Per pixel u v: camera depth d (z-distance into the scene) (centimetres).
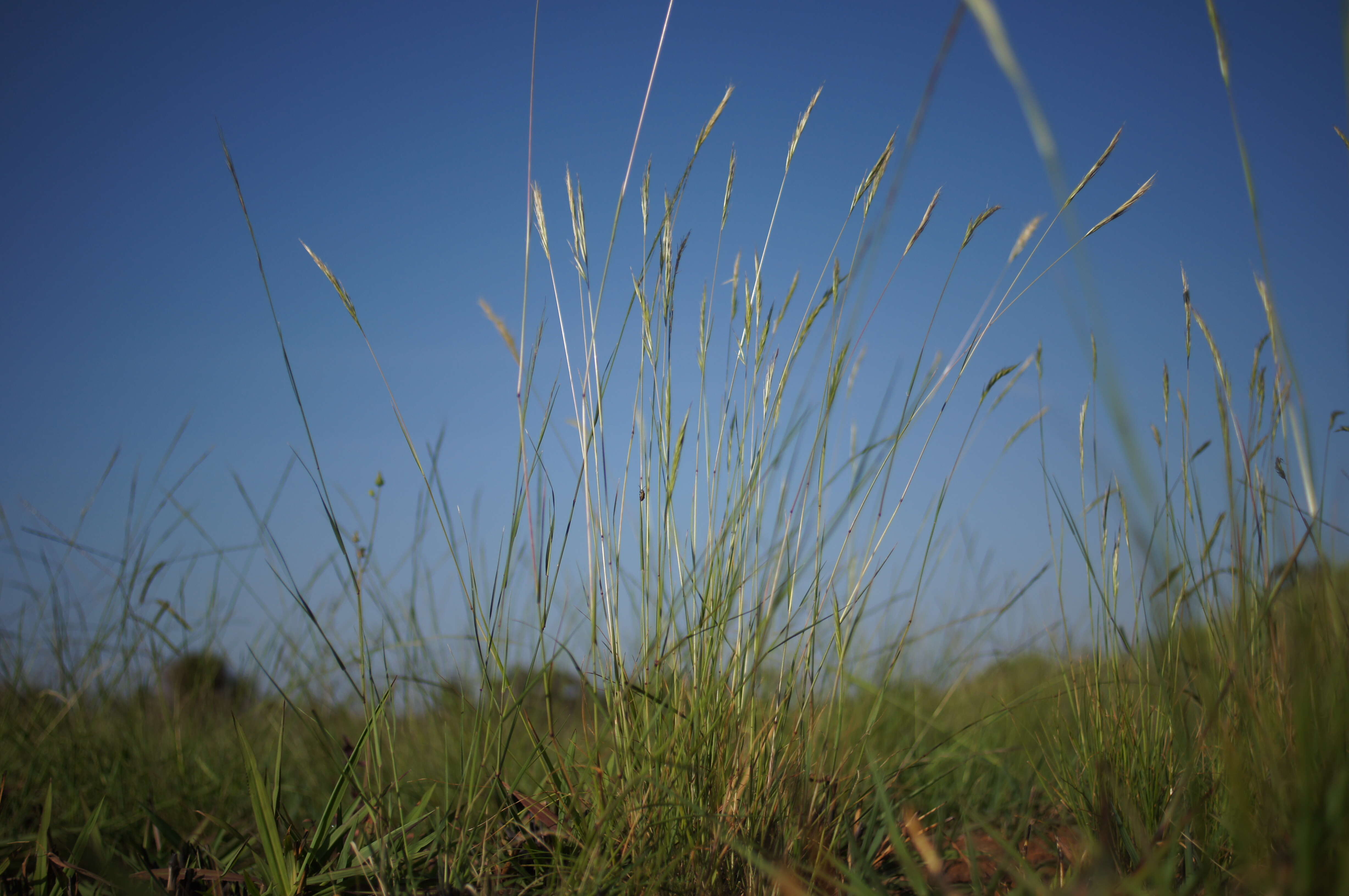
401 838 49
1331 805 31
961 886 49
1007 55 27
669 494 53
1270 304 38
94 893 47
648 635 52
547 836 49
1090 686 53
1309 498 38
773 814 48
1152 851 38
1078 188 46
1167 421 50
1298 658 35
